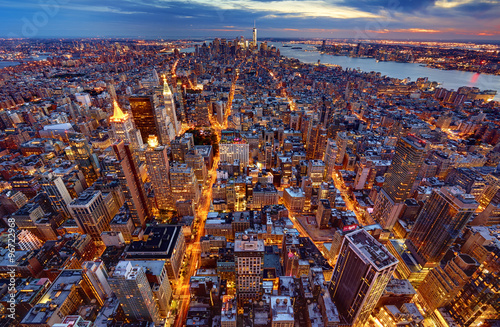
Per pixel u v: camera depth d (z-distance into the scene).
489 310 195.25
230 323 194.62
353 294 191.25
